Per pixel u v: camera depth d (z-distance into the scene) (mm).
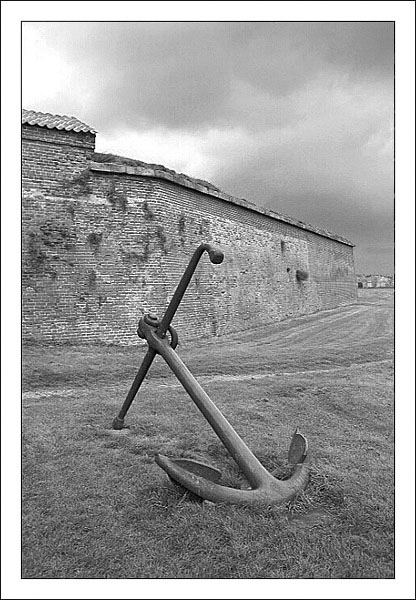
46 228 14398
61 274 14555
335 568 3916
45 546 4133
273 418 7836
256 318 24125
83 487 5156
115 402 8586
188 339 18234
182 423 7324
